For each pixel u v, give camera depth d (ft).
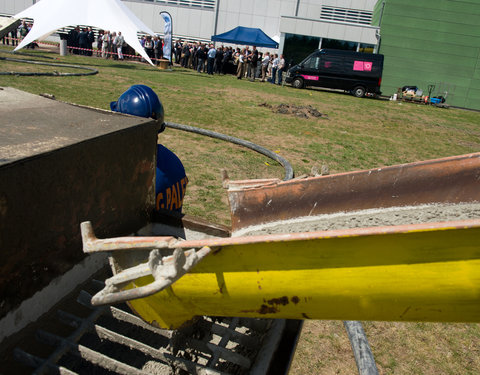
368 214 8.31
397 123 49.24
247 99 52.06
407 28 82.33
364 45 88.63
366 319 5.70
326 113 49.78
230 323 7.98
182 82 59.21
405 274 5.01
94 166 7.00
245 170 23.76
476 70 81.25
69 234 6.79
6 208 5.42
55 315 6.83
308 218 8.53
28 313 6.29
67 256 6.90
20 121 7.37
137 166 8.33
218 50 83.10
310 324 11.90
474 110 82.84
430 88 80.94
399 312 5.41
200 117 36.96
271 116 42.55
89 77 49.62
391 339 11.62
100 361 6.28
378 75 72.28
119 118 8.55
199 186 20.42
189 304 6.32
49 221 6.25
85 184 6.88
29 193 5.74
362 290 5.28
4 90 9.93
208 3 110.32
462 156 8.10
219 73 85.56
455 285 4.89
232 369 7.57
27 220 5.82
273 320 7.42
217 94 52.75
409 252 4.88
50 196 6.15
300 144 32.19
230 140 28.68
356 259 5.10
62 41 75.97
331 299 5.50
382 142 37.17
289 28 90.02
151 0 111.75
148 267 5.31
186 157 24.77
